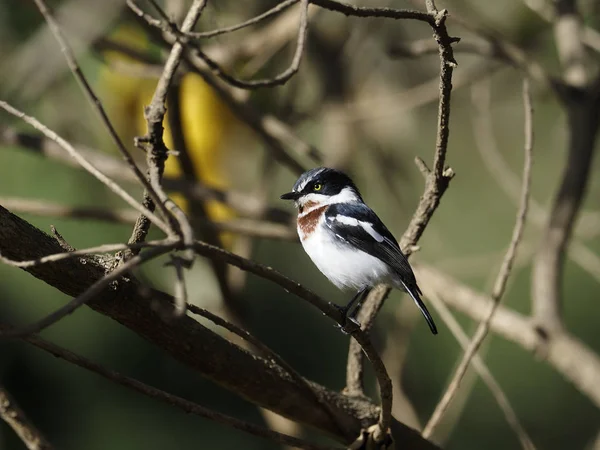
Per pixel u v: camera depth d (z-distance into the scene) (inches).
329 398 281.7
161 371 527.5
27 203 379.2
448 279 407.5
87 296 174.2
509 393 657.0
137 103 413.1
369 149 526.9
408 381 469.7
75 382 507.5
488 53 430.9
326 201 364.5
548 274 404.8
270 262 538.6
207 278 416.2
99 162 405.1
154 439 527.5
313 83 522.3
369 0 462.3
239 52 429.4
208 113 431.2
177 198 438.0
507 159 620.1
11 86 354.6
